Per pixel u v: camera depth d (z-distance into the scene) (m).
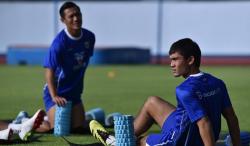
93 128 20.03
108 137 19.55
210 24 101.06
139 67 83.88
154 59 102.62
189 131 15.95
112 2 104.38
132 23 104.12
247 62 100.25
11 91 46.91
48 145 21.12
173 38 102.38
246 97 41.22
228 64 99.19
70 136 23.14
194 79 15.70
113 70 76.25
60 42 23.73
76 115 24.11
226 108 16.36
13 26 104.38
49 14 103.56
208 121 15.20
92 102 38.38
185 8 101.56
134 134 18.56
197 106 15.27
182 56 15.75
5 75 66.81
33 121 21.48
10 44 104.44
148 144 17.45
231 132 16.70
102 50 89.75
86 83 55.31
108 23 104.56
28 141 21.69
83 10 104.75
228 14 100.44
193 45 15.80
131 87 50.69
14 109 34.03
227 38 100.69
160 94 44.09
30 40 104.38
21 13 104.06
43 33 103.88
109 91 46.75
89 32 24.47
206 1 100.88
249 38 100.06
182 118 16.11
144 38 103.62
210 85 15.77
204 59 101.19
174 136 16.34
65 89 24.12
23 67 82.94
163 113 18.28
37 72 71.88
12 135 21.41
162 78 61.91
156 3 102.75
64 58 23.91
